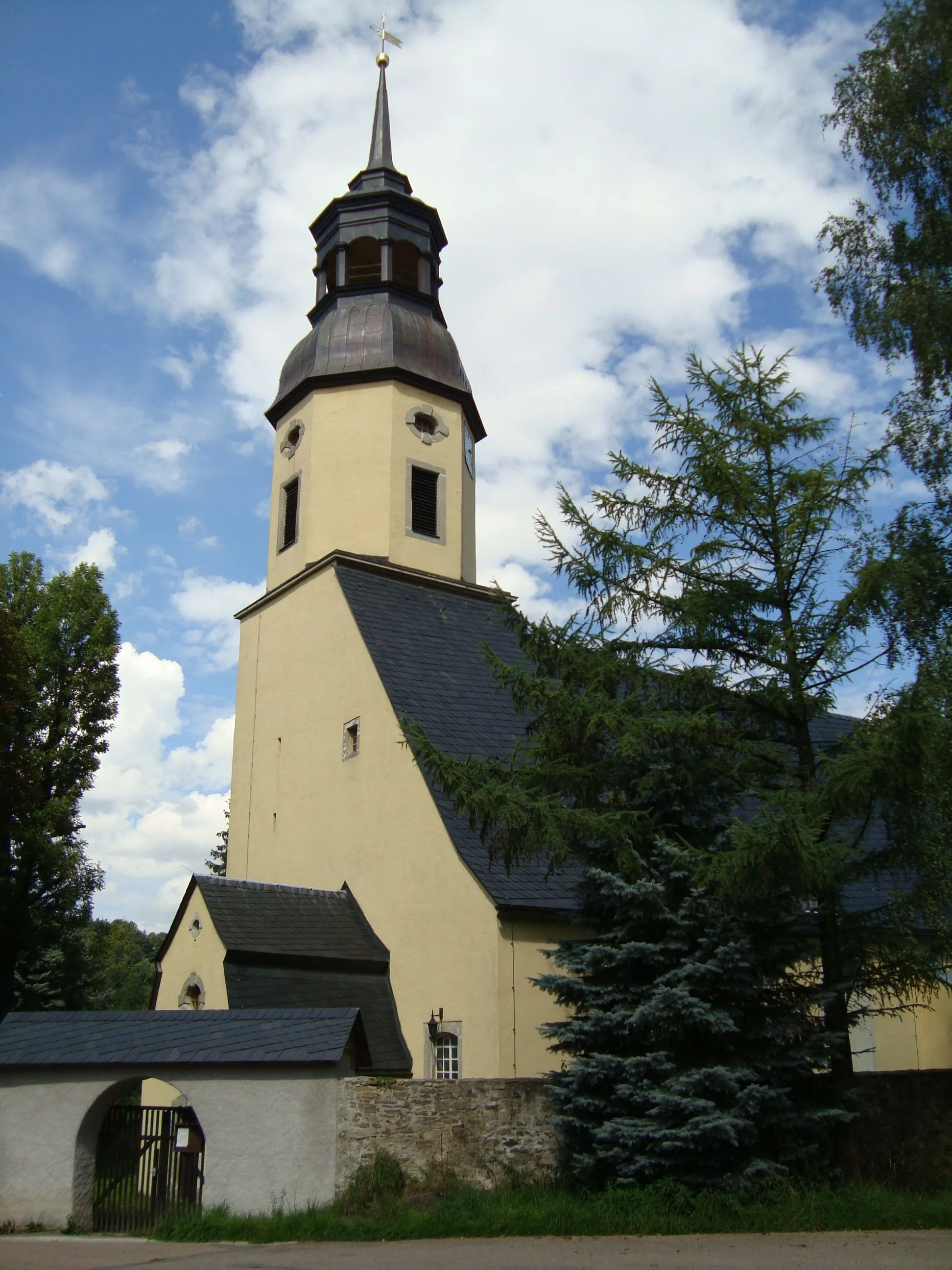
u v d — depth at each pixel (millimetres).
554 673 14633
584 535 14633
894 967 13867
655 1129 12727
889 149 17250
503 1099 14461
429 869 19672
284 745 25047
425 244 28781
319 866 22844
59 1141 14289
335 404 26594
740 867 12328
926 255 17109
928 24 17078
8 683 26797
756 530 14664
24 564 33094
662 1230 11930
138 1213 14039
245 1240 12383
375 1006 19469
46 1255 11695
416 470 26406
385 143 29562
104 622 32250
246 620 27625
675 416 14945
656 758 14070
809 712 14297
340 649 23922
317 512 26031
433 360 27172
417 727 14383
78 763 30922
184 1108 14539
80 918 30172
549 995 18094
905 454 16438
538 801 13477
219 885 20172
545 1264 10164
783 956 13594
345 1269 10133
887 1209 12312
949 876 13078
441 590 25922
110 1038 14695
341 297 28109
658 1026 13141
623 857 13438
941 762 12289
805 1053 13188
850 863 13133
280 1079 13930
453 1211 12766
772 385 14773
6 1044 14914
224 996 18328
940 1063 21859
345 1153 13578
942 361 16203
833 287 17625
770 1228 11922
